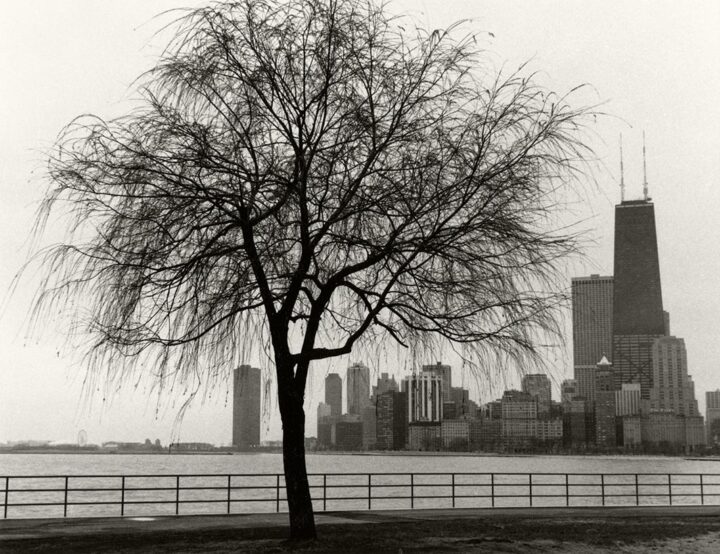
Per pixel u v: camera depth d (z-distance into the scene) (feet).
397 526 78.13
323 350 59.41
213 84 55.31
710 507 114.42
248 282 57.31
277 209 55.06
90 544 62.03
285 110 56.08
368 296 62.28
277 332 58.59
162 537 66.64
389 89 56.49
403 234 57.41
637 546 67.31
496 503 228.84
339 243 58.08
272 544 59.52
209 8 55.98
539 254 55.36
